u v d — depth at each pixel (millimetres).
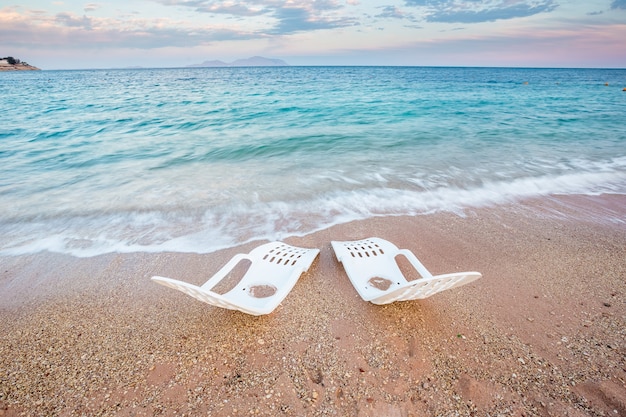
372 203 5777
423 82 45500
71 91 32344
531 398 2270
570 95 28453
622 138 11133
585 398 2264
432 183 6770
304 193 6250
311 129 12680
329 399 2266
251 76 66688
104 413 2188
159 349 2719
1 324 3051
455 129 12625
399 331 2883
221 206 5699
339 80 49469
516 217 5215
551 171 7551
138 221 5188
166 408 2213
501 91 32062
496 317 3053
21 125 13797
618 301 3273
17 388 2381
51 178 7332
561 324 2963
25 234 4805
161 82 47938
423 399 2268
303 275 3721
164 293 3463
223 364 2561
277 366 2537
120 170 7902
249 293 3219
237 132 12219
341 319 3037
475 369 2504
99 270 3912
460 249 4277
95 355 2670
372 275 3445
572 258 4043
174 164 8391
